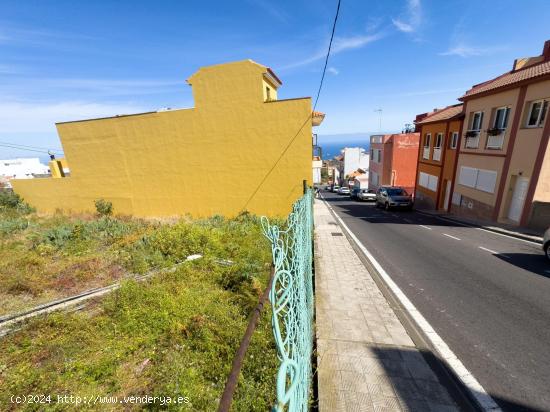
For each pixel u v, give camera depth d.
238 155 12.30
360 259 7.62
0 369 3.66
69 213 16.44
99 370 3.53
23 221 13.28
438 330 4.23
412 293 5.50
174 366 3.54
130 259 7.53
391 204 18.58
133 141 13.70
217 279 6.09
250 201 12.71
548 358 3.60
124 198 14.78
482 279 6.09
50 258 8.01
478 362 3.54
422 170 21.67
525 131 11.09
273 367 3.41
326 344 3.87
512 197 12.10
